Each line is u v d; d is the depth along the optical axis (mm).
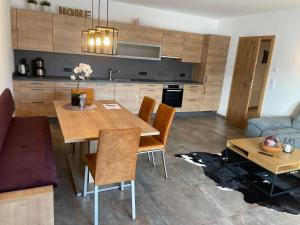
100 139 1931
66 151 3615
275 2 4262
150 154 3752
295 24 4613
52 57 5113
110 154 2021
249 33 5652
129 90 5438
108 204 2465
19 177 1870
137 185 2867
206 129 5371
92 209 2369
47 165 2111
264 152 3119
